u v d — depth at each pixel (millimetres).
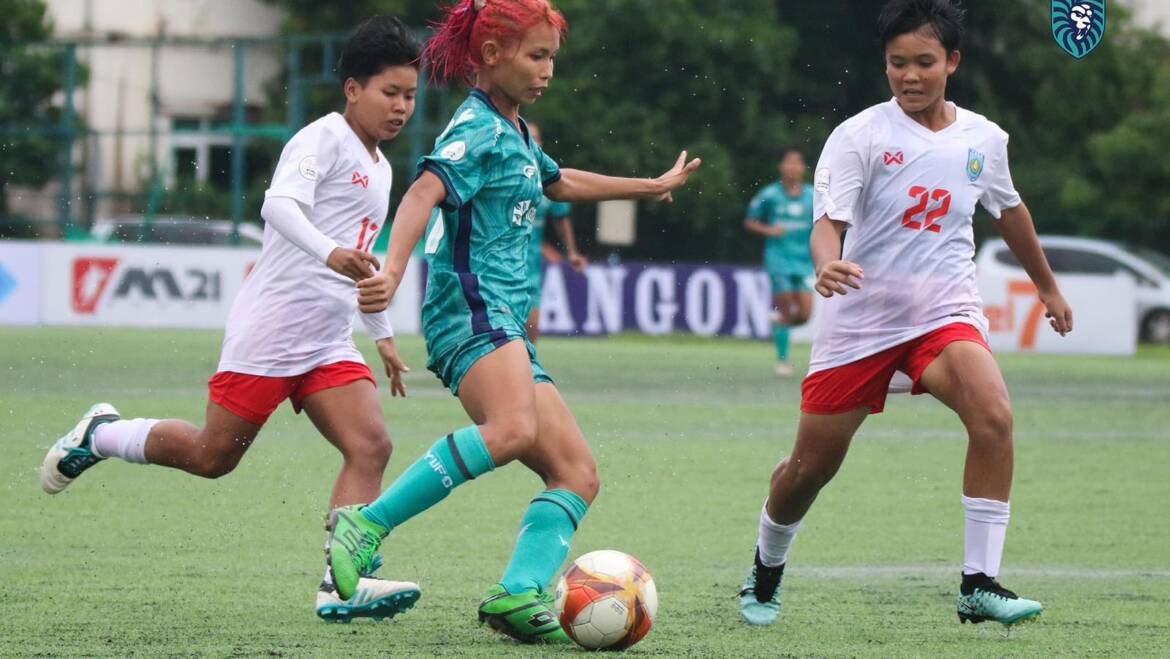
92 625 11070
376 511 10164
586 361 42312
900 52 11438
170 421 12727
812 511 17859
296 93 61469
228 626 11102
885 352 11516
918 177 11484
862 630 11391
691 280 54750
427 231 11172
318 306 11953
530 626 10523
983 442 11078
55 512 16625
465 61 10984
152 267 52688
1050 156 77375
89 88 77312
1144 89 78000
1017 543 15898
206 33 78875
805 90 74000
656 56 69250
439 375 10820
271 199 11352
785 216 38250
